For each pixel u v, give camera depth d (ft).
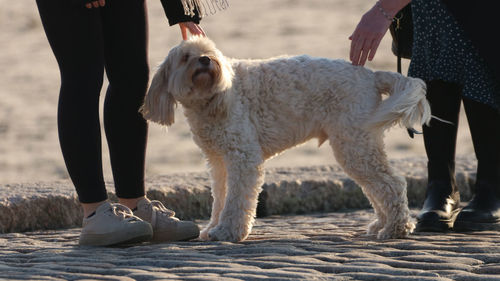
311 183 38.52
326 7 253.24
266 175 39.58
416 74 27.94
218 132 26.61
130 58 25.91
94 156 25.26
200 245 25.02
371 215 35.68
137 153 26.48
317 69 27.14
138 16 25.95
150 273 20.21
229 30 205.57
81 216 33.45
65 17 24.34
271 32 200.13
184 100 26.89
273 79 27.12
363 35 26.21
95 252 23.99
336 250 23.36
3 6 239.71
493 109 27.45
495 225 27.25
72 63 24.64
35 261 22.75
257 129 27.14
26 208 31.89
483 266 20.44
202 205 36.50
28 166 76.18
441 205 27.84
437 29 27.02
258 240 26.40
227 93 26.21
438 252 22.47
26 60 155.74
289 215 37.35
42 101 115.44
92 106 24.99
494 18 25.86
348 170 26.78
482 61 26.40
